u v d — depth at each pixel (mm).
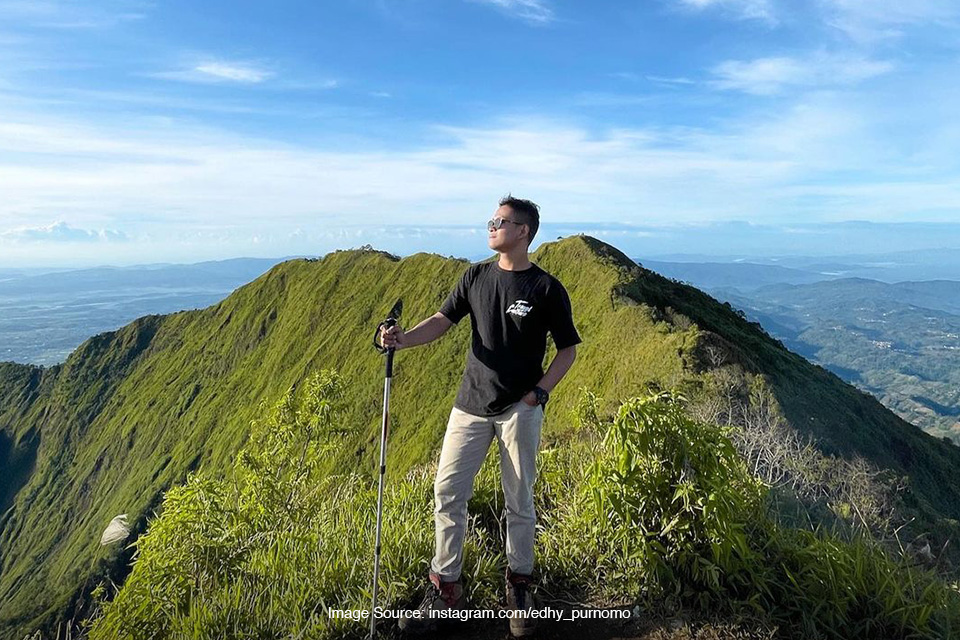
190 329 89875
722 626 3369
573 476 4973
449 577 3529
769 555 3777
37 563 70000
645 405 3799
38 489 81750
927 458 29484
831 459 12383
